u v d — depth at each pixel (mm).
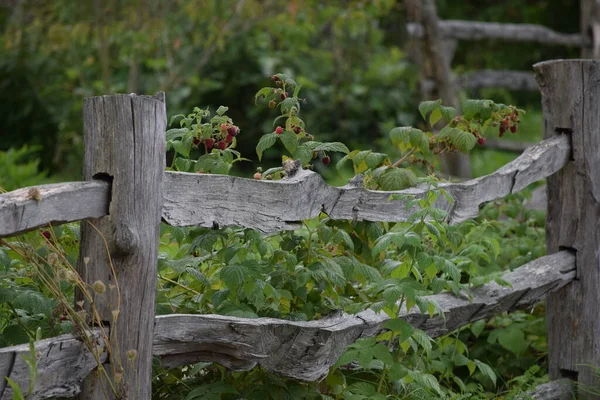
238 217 4699
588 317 6898
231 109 18078
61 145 17031
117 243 4168
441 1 25797
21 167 14617
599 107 6793
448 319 5941
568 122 6828
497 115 6531
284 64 18547
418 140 6195
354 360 5254
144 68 18281
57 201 3914
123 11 15867
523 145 18109
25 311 5039
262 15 16547
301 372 5027
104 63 16031
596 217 6840
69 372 4090
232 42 17750
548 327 7113
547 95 6934
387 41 21875
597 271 6871
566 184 6926
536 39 17938
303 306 5473
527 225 8180
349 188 5387
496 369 7250
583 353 6926
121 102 4145
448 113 6352
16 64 17594
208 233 5297
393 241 5125
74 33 15828
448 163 14672
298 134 5875
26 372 3891
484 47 23797
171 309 5312
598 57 16812
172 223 4398
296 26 17312
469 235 7473
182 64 16547
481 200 6176
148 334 4328
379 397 5379
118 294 4188
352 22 17203
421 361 6023
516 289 6387
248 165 17797
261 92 5832
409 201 5418
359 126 18234
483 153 19219
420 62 15938
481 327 7094
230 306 5145
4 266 4633
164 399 5312
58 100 17531
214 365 5387
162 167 4301
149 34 15734
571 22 25688
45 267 4848
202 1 15711
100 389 4246
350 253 5844
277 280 5402
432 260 5270
